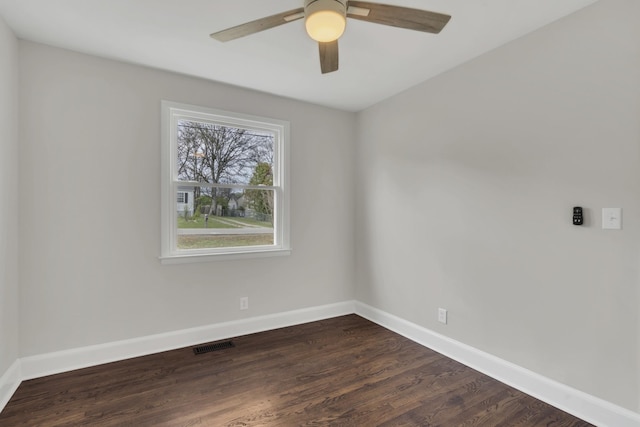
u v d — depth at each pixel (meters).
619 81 1.77
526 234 2.19
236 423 1.85
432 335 2.86
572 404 1.96
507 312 2.30
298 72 2.76
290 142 3.39
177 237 2.88
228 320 3.06
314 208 3.55
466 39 2.24
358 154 3.75
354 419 1.89
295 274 3.44
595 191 1.86
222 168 3.09
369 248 3.61
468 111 2.55
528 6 1.88
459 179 2.63
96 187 2.49
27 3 1.85
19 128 2.23
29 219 2.28
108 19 2.01
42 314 2.32
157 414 1.92
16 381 2.16
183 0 1.83
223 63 2.60
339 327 3.36
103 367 2.46
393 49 2.37
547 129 2.07
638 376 1.72
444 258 2.76
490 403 2.06
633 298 1.73
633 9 1.71
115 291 2.57
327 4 1.50
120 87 2.57
